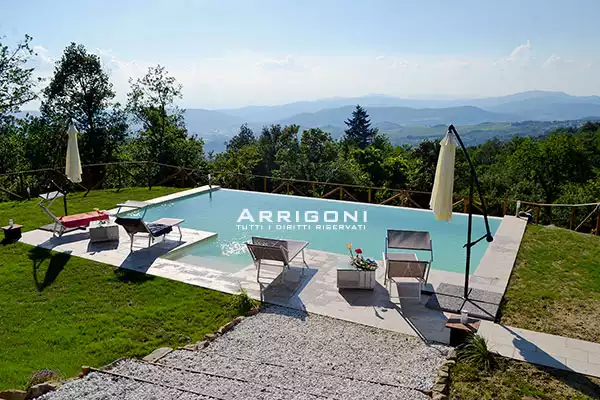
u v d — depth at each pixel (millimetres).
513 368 4301
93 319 5469
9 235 8750
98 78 23594
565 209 24688
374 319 5555
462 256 8852
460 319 4906
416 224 11102
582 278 7035
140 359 4449
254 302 5988
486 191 29625
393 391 3682
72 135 10023
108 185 18594
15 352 4582
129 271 7172
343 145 43438
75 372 4168
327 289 6539
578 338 5012
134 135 24797
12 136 21812
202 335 5141
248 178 18953
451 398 3785
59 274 7012
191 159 23219
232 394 3508
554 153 30812
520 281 6898
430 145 29484
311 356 4570
